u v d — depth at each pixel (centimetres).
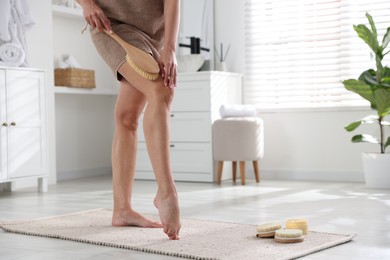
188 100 498
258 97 531
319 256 206
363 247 221
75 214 306
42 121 435
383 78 425
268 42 527
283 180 505
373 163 430
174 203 229
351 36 494
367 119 440
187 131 499
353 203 349
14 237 249
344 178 493
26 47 446
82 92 525
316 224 274
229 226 264
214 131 474
